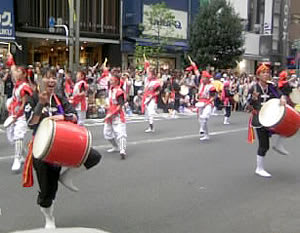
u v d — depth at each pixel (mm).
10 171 7566
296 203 6156
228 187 6887
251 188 6855
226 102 15438
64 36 25125
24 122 7473
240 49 30906
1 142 10391
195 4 31172
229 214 5621
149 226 5137
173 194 6438
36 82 7328
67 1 25359
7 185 6723
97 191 6504
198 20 29578
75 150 4336
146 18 27781
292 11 41094
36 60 26469
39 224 5113
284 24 38250
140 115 17031
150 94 12727
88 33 26328
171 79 18594
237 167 8289
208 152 9750
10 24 23094
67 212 5566
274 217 5551
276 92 7512
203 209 5793
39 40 25297
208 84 11500
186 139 11484
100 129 12812
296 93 12711
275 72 33156
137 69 21609
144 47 25328
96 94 16000
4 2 22797
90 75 17141
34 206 5773
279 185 7074
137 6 27672
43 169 4613
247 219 5453
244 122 16172
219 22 29375
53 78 4969
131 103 17906
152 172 7738
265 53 37562
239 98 21125
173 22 28656
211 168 8164
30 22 24281
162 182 7090
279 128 7031
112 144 9398
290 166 8461
